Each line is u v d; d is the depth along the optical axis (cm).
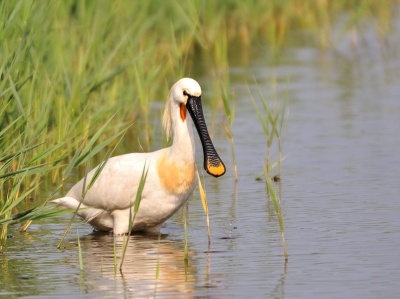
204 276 966
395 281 926
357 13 3253
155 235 1202
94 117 1680
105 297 896
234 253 1066
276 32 3459
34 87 1505
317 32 3419
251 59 3017
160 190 1183
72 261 1055
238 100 2300
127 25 2223
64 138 1516
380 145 1747
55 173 1527
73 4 2075
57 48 1717
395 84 2464
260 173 1570
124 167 1197
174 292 909
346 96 2311
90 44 1762
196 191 1455
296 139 1842
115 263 988
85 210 1233
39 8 1466
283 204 1330
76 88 1625
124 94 1880
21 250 1118
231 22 3256
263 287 918
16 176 1219
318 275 957
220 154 1739
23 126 1402
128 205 1195
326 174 1529
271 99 2294
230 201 1373
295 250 1068
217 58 2450
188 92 1204
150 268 1008
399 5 4119
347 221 1204
